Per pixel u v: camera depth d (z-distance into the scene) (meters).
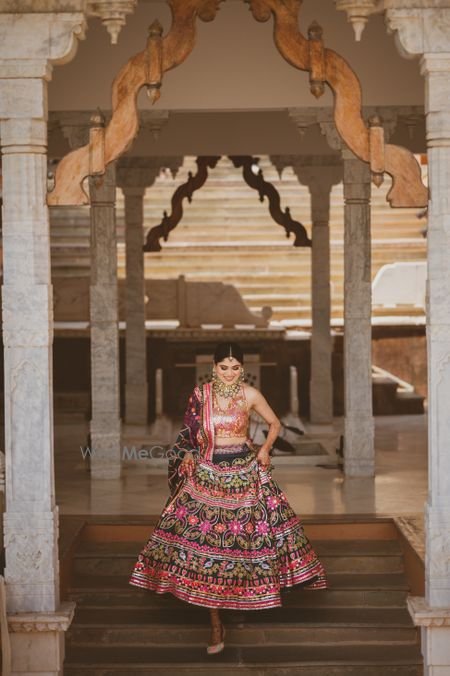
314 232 11.25
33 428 4.68
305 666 5.34
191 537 5.20
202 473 5.29
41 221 4.65
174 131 9.96
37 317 4.66
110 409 8.35
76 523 6.50
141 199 11.29
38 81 4.59
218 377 5.34
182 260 16.81
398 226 17.08
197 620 5.68
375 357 14.55
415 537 6.08
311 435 10.39
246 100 7.44
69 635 5.61
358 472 8.31
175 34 4.64
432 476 4.64
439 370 4.61
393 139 9.66
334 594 5.91
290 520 5.39
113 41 4.65
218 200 17.41
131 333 11.32
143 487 7.95
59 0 4.54
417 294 15.84
